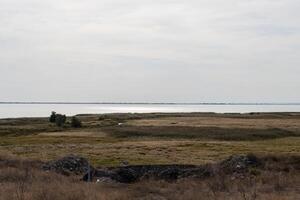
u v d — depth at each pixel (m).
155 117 155.12
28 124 122.88
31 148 62.00
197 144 66.56
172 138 81.44
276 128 92.25
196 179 28.23
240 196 20.02
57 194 18.70
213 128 91.50
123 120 133.75
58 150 59.00
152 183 25.08
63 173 32.38
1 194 18.64
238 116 166.12
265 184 24.69
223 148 61.09
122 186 23.94
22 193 18.41
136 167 35.09
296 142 72.56
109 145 65.19
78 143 70.44
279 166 32.19
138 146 63.31
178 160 48.06
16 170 28.88
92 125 113.25
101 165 43.44
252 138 81.31
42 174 27.70
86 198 18.12
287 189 23.34
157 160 47.91
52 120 130.38
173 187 23.75
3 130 101.06
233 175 28.95
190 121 120.38
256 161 32.81
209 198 19.69
